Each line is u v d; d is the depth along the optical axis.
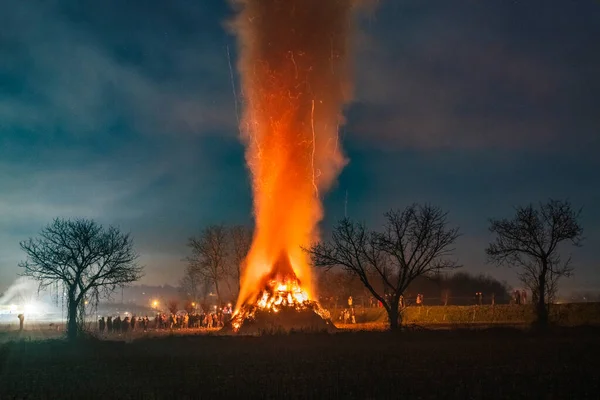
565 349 39.47
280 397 24.27
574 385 25.69
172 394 25.36
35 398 26.22
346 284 98.75
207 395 25.03
